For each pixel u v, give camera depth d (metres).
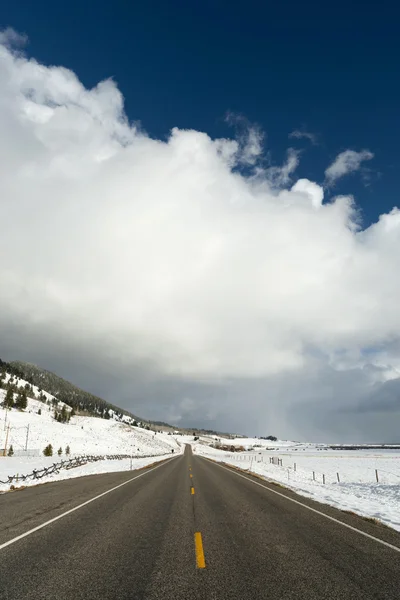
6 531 8.35
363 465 56.06
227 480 22.91
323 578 5.48
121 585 5.13
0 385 176.12
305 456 100.38
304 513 11.24
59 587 5.04
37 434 85.56
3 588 5.00
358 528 9.12
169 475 26.08
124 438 136.25
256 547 7.24
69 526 8.95
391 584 5.27
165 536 8.10
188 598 4.71
